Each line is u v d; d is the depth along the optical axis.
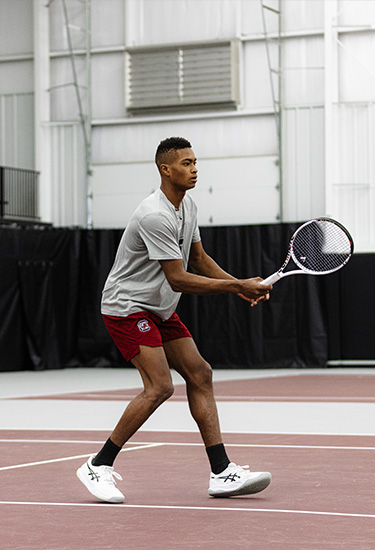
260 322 16.69
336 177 18.09
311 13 18.27
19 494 4.71
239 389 12.17
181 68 19.00
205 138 18.98
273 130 18.55
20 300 16.75
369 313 16.41
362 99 18.02
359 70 18.03
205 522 3.93
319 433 7.17
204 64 18.84
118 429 4.48
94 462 4.51
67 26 19.20
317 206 18.27
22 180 19.72
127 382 14.06
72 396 11.52
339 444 6.50
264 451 6.18
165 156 4.53
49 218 19.92
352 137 18.03
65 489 4.85
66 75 19.88
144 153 19.44
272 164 18.45
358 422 7.95
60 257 17.31
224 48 18.67
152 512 4.18
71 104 19.83
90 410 9.54
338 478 5.06
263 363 16.66
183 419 8.30
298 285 16.55
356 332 16.47
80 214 19.77
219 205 18.81
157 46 19.09
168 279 4.46
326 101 17.92
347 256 4.68
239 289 4.46
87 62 19.56
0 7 20.36
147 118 19.36
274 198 18.45
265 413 8.84
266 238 16.59
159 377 4.46
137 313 4.52
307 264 4.68
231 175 18.73
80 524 3.94
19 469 5.55
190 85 18.95
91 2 19.73
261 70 18.62
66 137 19.84
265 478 4.45
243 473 4.48
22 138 20.14
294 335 16.58
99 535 3.71
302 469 5.39
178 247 4.49
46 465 5.71
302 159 18.31
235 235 16.75
